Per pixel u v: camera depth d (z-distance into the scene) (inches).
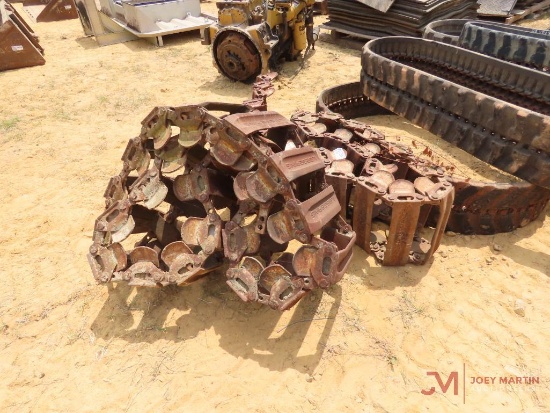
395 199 118.5
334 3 362.3
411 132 231.5
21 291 132.1
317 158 113.4
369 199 126.4
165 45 386.0
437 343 112.0
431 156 192.7
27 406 100.0
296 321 117.6
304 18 318.7
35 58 341.7
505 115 154.9
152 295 126.7
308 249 99.5
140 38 409.7
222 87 287.9
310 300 123.5
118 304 125.3
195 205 135.4
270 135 140.1
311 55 350.0
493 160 165.6
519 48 218.1
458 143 181.3
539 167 146.9
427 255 132.4
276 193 100.0
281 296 99.6
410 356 108.8
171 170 115.3
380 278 130.9
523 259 138.0
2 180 189.8
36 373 107.3
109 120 246.1
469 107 170.4
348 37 380.8
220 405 97.7
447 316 119.1
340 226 115.5
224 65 289.0
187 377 104.1
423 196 119.8
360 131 161.9
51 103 270.5
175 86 291.9
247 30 266.2
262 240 116.8
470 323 117.1
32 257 145.6
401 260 132.8
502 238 147.3
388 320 117.9
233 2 280.8
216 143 105.6
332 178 131.3
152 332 116.0
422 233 149.9
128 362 108.7
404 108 205.0
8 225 161.0
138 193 118.4
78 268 140.4
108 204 133.3
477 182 140.0
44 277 137.3
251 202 110.4
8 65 335.9
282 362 107.1
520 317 118.6
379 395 99.8
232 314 120.0
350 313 119.8
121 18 417.1
